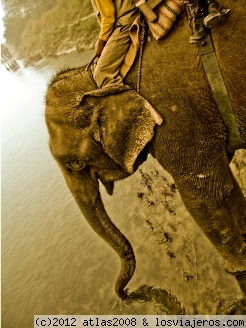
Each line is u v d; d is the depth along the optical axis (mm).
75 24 25625
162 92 2045
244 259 2467
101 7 2072
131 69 2094
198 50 1915
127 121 2121
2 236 7488
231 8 1831
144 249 4379
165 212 4691
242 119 2068
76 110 2260
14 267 6121
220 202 2258
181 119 2064
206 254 3764
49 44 31797
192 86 2008
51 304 4746
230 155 2260
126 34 2062
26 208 7977
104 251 4980
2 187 10422
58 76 2459
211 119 2066
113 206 5539
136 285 4074
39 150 11727
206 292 3445
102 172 2510
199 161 2148
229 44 1870
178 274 3818
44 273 5410
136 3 1963
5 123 20281
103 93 2113
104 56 2104
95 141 2322
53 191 7895
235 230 2387
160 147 2172
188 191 2262
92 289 4480
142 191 5422
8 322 5012
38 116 16766
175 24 1957
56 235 6148
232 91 1977
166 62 2010
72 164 2457
